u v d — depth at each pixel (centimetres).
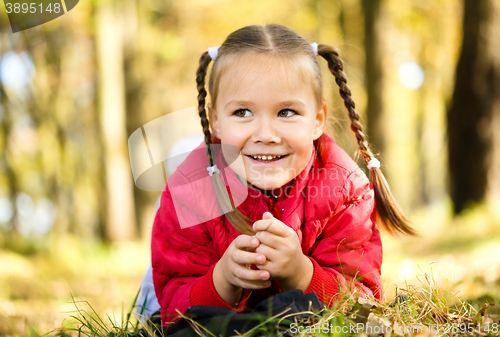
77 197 1523
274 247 168
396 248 685
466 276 335
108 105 1149
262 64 189
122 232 1172
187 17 1279
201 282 183
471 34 751
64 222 1381
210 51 216
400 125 1908
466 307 201
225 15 1237
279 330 157
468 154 762
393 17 1100
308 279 178
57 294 516
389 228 228
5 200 1474
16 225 1376
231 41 204
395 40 1251
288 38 202
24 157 1342
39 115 1251
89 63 1227
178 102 1327
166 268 204
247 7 1141
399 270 369
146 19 1256
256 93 187
